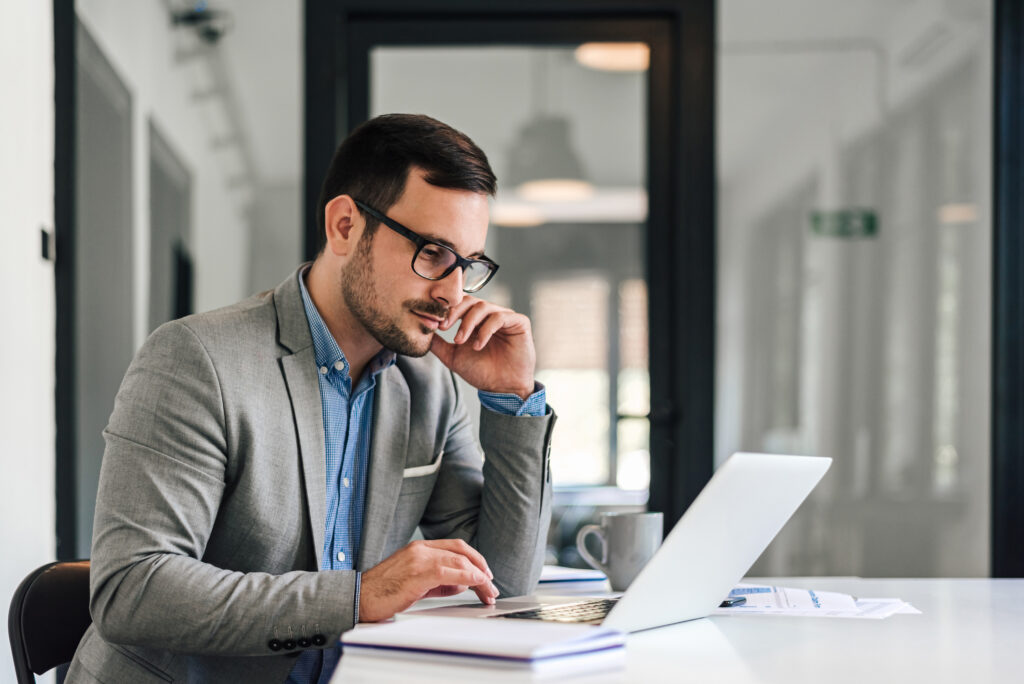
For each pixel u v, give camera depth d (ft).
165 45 10.03
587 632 3.03
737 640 3.45
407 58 10.48
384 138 4.40
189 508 4.03
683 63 10.45
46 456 8.48
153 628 3.78
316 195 10.20
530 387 4.93
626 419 10.46
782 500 3.76
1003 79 10.41
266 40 10.23
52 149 8.91
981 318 10.45
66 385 8.95
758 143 10.49
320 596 3.70
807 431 10.44
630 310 10.52
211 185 10.09
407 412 4.86
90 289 9.43
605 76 10.54
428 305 4.40
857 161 10.50
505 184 10.54
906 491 10.44
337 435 4.64
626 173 10.55
